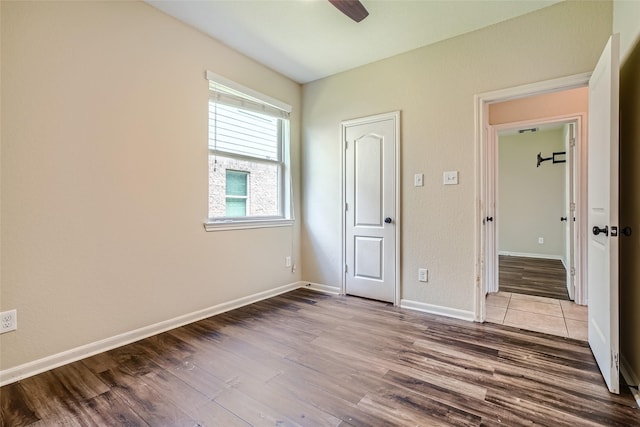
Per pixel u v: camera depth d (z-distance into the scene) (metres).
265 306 3.10
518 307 3.06
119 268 2.22
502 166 6.09
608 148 1.66
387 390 1.67
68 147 1.97
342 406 1.54
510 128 3.63
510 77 2.51
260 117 3.41
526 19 2.44
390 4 2.31
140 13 2.30
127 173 2.25
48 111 1.88
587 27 2.23
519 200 5.96
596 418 1.43
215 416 1.46
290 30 2.67
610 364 1.63
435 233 2.88
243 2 2.31
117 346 2.19
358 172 3.38
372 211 3.29
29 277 1.83
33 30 1.82
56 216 1.93
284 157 3.70
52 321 1.92
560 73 2.32
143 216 2.35
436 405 1.54
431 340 2.29
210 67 2.79
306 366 1.92
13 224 1.77
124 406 1.54
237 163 3.16
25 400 1.59
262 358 2.03
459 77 2.74
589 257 2.13
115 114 2.18
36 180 1.85
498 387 1.69
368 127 3.29
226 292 2.97
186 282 2.64
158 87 2.42
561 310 2.96
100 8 2.09
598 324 1.89
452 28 2.63
